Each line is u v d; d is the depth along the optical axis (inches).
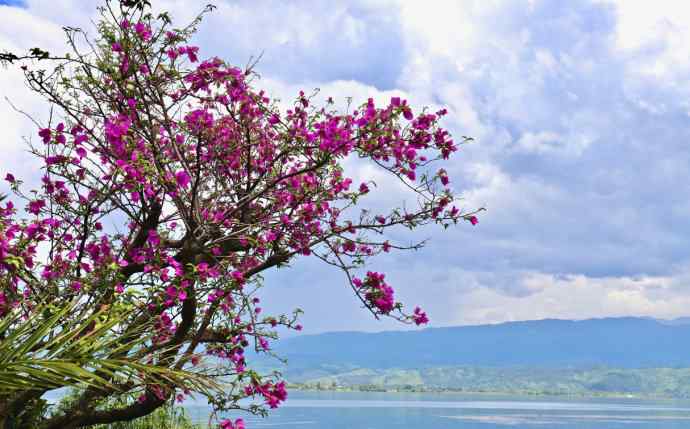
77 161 280.1
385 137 273.9
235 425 264.5
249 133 308.0
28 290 243.6
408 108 270.8
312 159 279.7
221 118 309.1
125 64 263.6
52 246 273.6
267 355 288.2
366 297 298.2
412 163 287.0
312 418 2805.1
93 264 267.7
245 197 291.0
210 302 265.4
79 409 245.8
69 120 277.1
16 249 240.1
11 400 215.3
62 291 243.0
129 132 270.8
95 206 285.7
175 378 179.5
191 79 287.0
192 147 302.5
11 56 251.6
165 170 276.1
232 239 290.5
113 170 281.6
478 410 4594.0
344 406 4446.4
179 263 262.2
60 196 286.8
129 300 223.6
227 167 312.7
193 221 271.9
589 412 4997.5
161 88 282.5
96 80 266.8
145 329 227.9
